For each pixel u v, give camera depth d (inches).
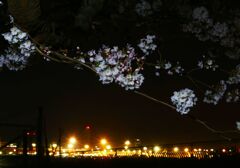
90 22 205.8
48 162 305.7
